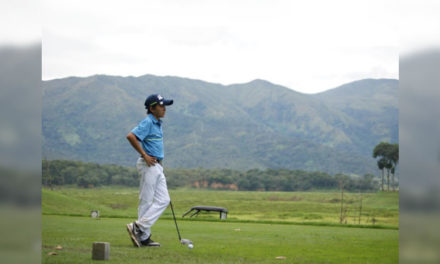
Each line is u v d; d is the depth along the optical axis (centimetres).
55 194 2239
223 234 807
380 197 10056
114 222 1031
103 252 489
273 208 7912
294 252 582
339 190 18575
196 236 771
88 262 472
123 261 483
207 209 1723
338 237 773
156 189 661
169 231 858
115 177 17788
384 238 761
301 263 500
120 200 9588
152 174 654
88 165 18100
